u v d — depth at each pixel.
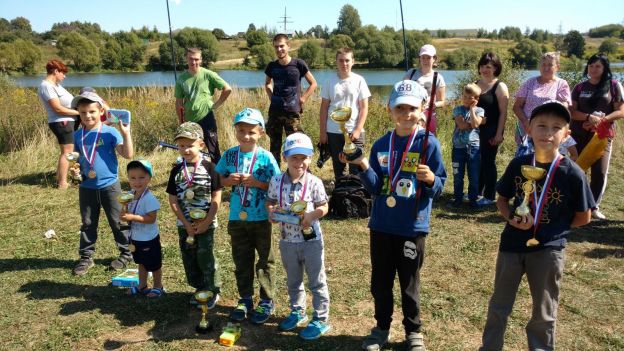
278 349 3.40
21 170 8.54
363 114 6.24
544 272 2.84
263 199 3.68
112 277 4.55
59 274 4.61
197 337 3.56
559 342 3.43
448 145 9.49
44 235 5.63
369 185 3.15
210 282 3.91
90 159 4.58
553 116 2.78
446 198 6.91
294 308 3.66
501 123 6.26
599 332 3.54
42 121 10.54
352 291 4.22
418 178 2.95
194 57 6.92
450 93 14.12
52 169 8.58
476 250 5.08
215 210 3.80
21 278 4.52
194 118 7.07
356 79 6.25
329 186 7.48
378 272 3.31
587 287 4.21
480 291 4.20
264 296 3.77
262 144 9.73
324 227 5.79
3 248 5.25
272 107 6.98
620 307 3.88
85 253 4.73
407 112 3.10
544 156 2.86
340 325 3.70
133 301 4.10
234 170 3.69
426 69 6.30
